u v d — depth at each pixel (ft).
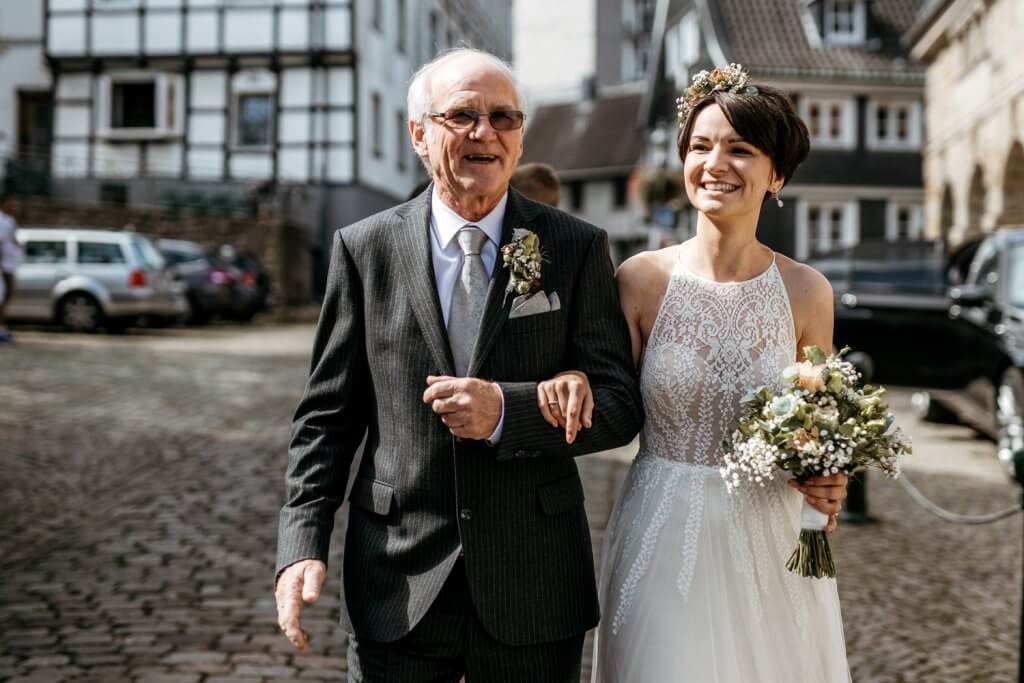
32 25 92.99
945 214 67.97
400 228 7.59
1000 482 24.99
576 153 142.00
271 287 74.79
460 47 7.60
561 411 7.00
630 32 158.71
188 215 76.18
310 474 7.51
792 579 7.99
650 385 8.16
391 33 100.17
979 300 28.96
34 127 94.38
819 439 7.40
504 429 6.89
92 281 52.85
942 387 31.58
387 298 7.49
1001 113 53.93
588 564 7.65
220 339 53.78
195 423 28.63
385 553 7.37
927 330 31.96
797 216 89.97
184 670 12.07
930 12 63.57
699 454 8.07
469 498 7.18
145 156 90.58
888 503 22.62
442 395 6.90
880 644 13.88
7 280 45.24
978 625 14.75
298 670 12.16
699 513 7.97
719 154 7.86
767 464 7.35
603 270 7.71
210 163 90.48
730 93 7.83
